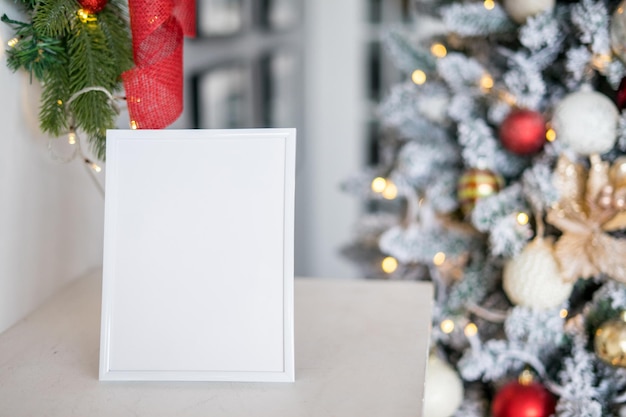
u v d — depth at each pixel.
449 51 2.39
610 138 2.02
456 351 2.39
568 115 2.02
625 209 2.03
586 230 2.05
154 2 1.55
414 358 1.53
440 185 2.35
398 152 2.53
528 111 2.13
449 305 2.29
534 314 2.12
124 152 1.48
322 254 2.99
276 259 1.46
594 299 2.10
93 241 1.97
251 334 1.46
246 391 1.44
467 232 2.35
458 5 2.23
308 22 2.87
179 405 1.40
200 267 1.47
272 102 2.89
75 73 1.63
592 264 2.04
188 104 2.75
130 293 1.47
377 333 1.62
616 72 2.02
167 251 1.47
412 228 2.40
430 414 2.18
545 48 2.15
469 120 2.24
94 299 1.78
